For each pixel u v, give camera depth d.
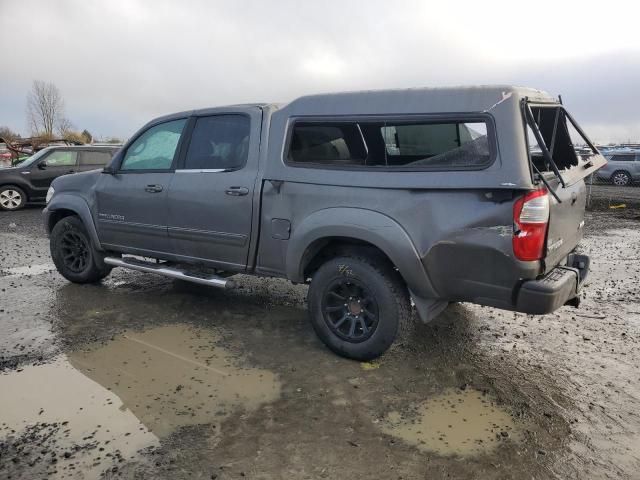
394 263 3.50
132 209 5.07
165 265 5.07
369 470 2.67
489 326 4.66
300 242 3.89
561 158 4.33
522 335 4.46
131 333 4.45
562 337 4.43
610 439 2.95
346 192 3.66
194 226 4.61
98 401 3.30
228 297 5.48
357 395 3.41
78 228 5.69
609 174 21.28
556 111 3.85
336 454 2.79
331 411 3.22
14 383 3.54
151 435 2.94
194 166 4.65
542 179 3.07
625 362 3.94
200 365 3.84
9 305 5.15
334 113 3.77
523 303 3.20
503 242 3.14
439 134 3.39
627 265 7.07
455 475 2.63
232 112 4.47
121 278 6.21
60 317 4.82
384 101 3.58
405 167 3.46
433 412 3.22
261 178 4.15
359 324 3.87
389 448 2.85
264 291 5.71
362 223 3.56
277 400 3.34
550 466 2.71
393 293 3.67
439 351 4.11
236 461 2.72
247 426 3.04
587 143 4.30
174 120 4.89
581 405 3.31
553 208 3.29
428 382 3.60
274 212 4.07
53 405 3.26
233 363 3.88
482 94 3.25
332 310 3.95
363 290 3.77
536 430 3.03
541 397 3.41
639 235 9.52
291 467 2.68
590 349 4.18
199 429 3.01
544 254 3.18
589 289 5.88
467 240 3.24
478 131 3.22
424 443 2.90
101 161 14.11
